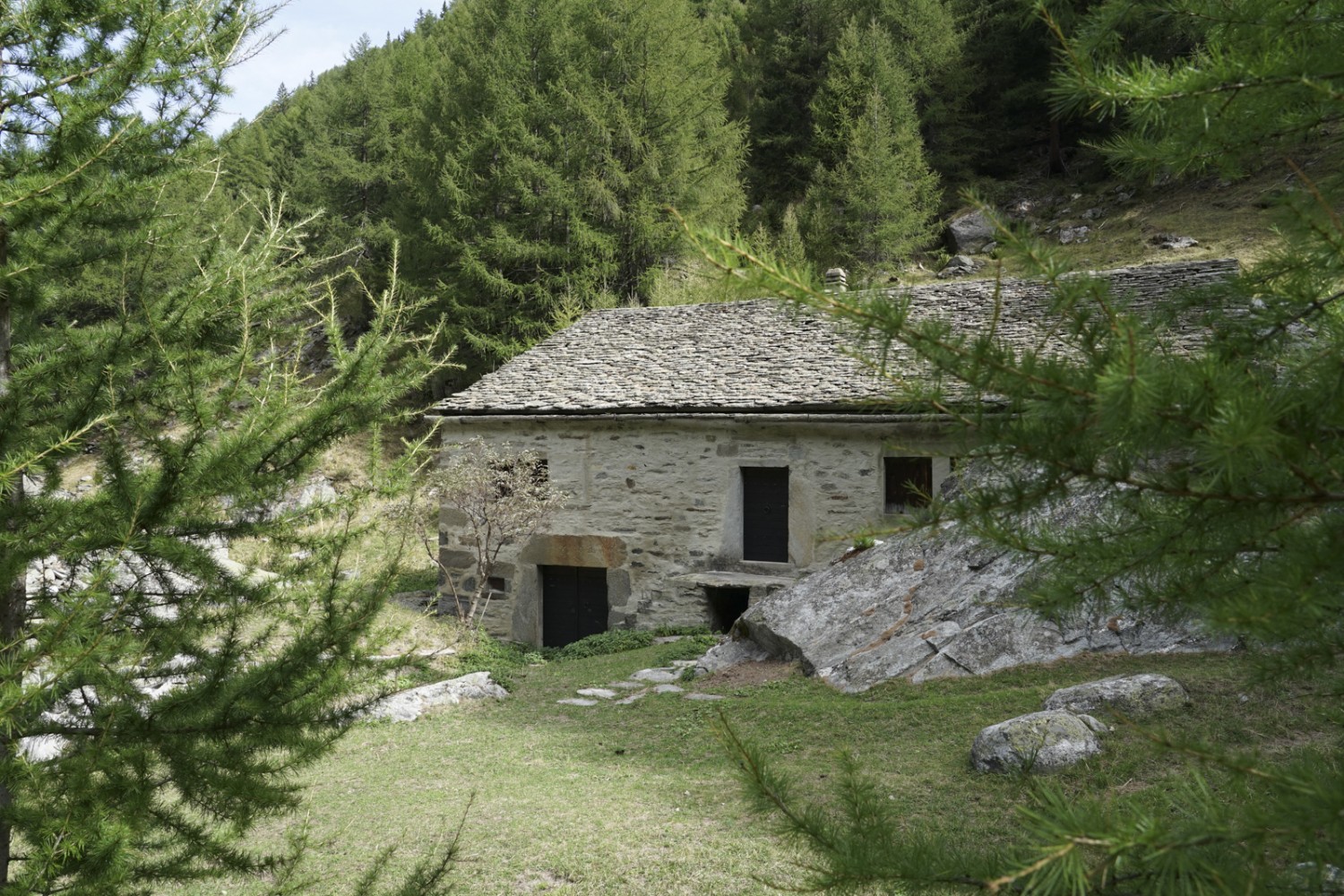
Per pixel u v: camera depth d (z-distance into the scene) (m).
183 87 4.03
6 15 3.75
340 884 6.26
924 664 9.27
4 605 3.73
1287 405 1.91
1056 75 2.21
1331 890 2.03
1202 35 2.27
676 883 5.90
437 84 34.78
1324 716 2.66
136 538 3.38
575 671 12.53
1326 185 2.14
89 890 3.19
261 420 3.77
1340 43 2.01
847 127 37.88
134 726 3.52
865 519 13.80
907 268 35.03
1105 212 33.94
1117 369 1.88
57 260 3.99
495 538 16.20
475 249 29.56
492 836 6.88
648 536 15.26
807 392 14.19
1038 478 2.25
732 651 11.49
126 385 3.83
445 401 16.75
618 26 30.34
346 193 38.12
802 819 2.36
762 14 47.47
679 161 29.59
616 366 17.03
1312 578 1.92
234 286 3.96
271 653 3.98
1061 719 6.86
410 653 4.32
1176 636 8.43
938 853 2.18
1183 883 1.80
